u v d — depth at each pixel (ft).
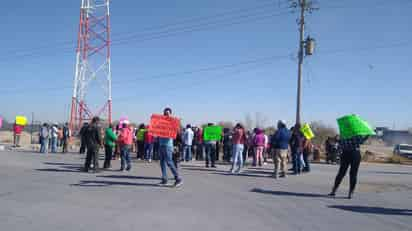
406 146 110.73
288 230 21.91
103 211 25.29
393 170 66.23
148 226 21.90
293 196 32.96
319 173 53.06
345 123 32.86
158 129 35.76
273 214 25.72
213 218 24.06
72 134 108.58
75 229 21.03
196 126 70.74
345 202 30.99
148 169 49.88
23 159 59.98
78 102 109.91
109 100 111.34
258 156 61.31
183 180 40.60
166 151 35.91
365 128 32.27
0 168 47.14
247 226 22.44
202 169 53.11
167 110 36.17
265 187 37.55
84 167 46.98
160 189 34.24
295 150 49.98
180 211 25.70
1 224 21.75
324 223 23.77
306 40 82.53
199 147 69.41
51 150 79.66
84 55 110.63
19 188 33.24
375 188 39.58
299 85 83.20
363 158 97.09
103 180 38.83
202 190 34.35
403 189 39.27
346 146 32.78
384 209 28.55
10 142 122.21
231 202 29.25
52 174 42.57
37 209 25.52
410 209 28.78
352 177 32.68
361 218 25.45
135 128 79.30
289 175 49.11
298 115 82.74
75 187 34.32
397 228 23.13
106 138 49.06
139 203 27.99
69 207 26.27
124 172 46.06
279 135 45.34
